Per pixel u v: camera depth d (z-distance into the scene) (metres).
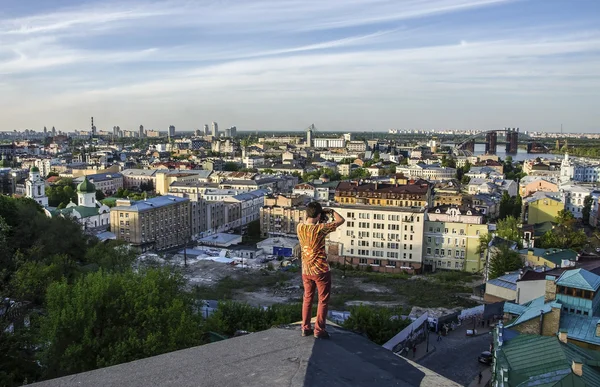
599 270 66.50
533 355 40.44
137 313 47.97
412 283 117.06
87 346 44.09
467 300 98.94
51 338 43.69
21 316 50.50
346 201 176.75
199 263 133.75
